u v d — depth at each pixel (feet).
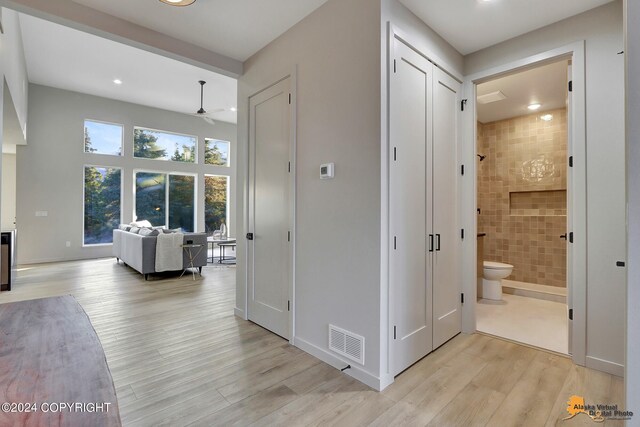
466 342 9.16
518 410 6.00
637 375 3.22
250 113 10.75
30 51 16.25
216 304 12.64
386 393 6.54
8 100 12.39
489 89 12.68
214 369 7.48
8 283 14.42
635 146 3.26
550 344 8.98
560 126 15.14
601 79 7.54
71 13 7.80
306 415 5.82
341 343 7.46
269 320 9.84
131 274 18.11
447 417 5.78
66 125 22.18
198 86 20.77
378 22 6.73
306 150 8.46
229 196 30.45
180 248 17.62
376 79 6.74
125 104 24.31
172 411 5.92
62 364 3.29
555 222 15.14
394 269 7.14
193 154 28.12
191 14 8.35
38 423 2.36
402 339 7.43
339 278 7.53
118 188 24.71
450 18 8.02
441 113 8.98
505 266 13.61
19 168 20.83
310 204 8.34
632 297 3.25
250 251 10.73
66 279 16.70
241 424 5.57
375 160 6.76
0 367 3.20
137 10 8.18
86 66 17.98
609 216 7.40
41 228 21.56
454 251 9.59
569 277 8.26
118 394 6.45
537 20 8.13
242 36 9.43
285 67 9.16
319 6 8.04
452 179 9.50
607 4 7.48
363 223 7.01
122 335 9.45
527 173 16.03
